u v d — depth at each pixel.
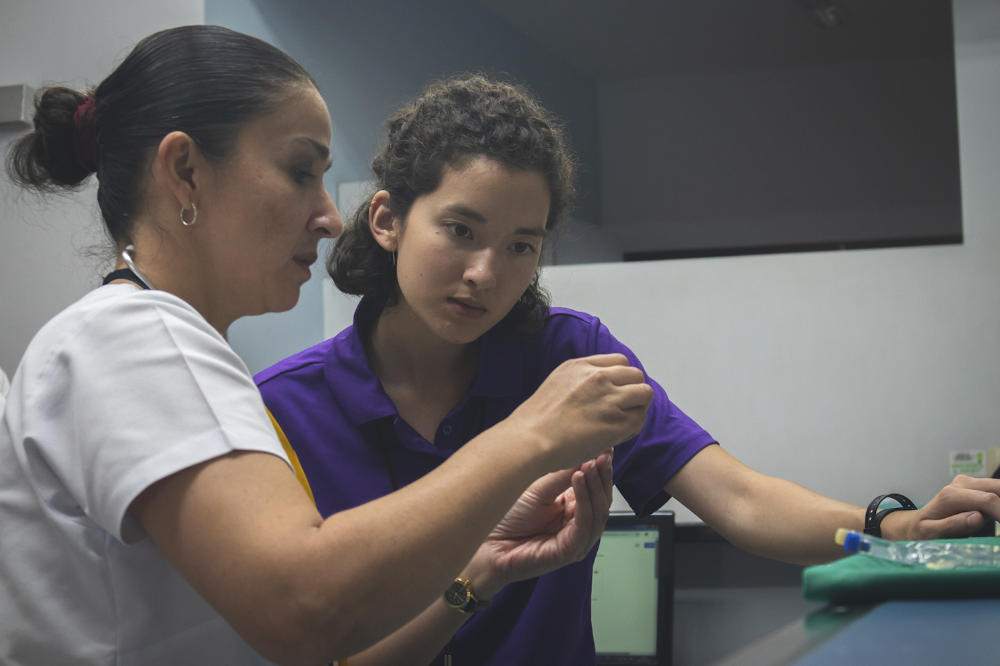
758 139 4.28
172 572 0.57
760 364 1.78
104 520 0.49
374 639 0.47
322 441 0.88
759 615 1.81
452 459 0.52
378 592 0.45
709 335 1.81
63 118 0.64
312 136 0.62
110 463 0.48
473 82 0.82
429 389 0.93
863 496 1.71
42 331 0.55
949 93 4.05
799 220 4.23
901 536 0.70
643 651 1.60
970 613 0.37
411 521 0.47
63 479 0.51
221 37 0.61
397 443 0.89
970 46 1.77
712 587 1.84
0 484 0.53
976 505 0.66
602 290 1.86
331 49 2.21
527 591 0.89
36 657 0.54
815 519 0.77
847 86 4.18
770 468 1.76
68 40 1.87
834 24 3.50
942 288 1.71
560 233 0.95
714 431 1.79
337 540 0.45
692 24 3.64
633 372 0.58
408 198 0.80
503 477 0.50
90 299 0.55
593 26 3.62
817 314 1.76
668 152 4.38
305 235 0.63
